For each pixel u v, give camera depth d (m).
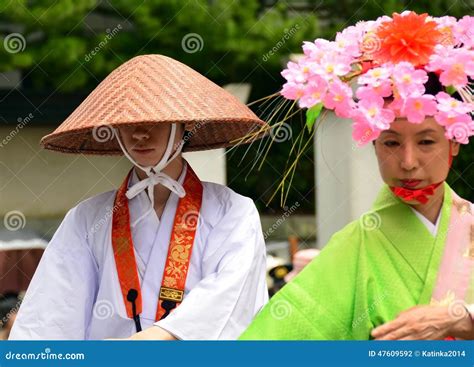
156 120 4.64
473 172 7.26
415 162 4.20
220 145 5.38
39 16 12.25
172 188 4.89
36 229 12.36
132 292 4.82
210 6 12.37
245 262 4.75
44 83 13.54
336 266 4.38
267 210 11.17
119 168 12.41
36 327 4.84
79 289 4.89
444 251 4.30
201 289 4.67
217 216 4.93
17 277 9.91
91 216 5.00
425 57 4.18
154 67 4.91
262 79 12.39
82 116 4.84
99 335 4.86
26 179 12.98
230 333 4.65
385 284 4.30
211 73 12.31
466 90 4.32
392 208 4.39
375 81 4.09
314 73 4.18
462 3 11.47
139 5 12.19
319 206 8.02
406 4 11.47
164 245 4.89
